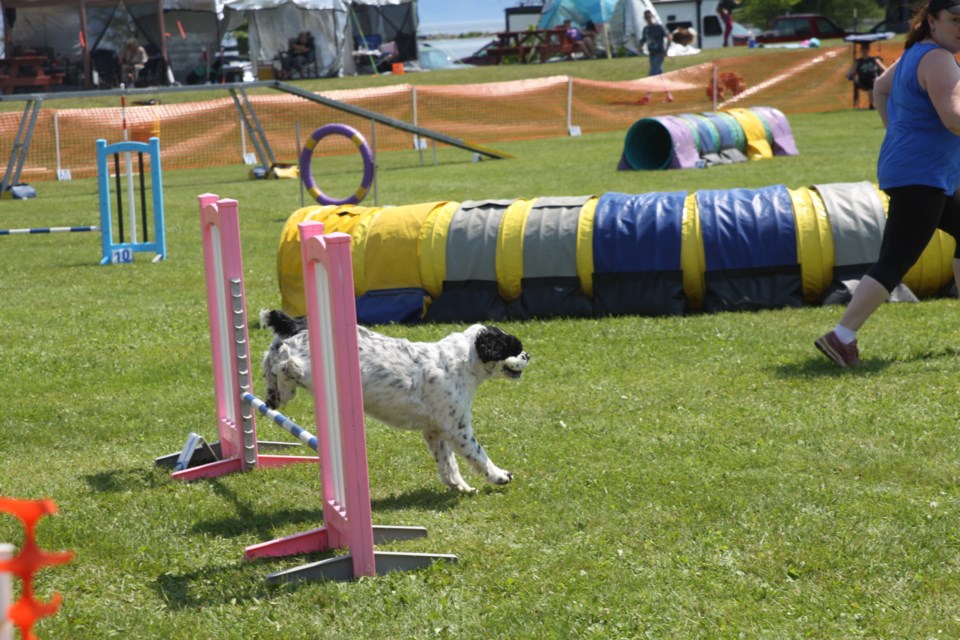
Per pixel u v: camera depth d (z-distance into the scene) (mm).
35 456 5953
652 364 7523
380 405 4949
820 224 9062
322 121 30312
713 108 32531
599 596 3871
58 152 25578
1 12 35500
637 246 9109
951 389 6434
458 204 9812
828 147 22891
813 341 7906
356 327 4043
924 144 6734
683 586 3943
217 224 5469
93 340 8914
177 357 8258
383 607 3857
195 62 38375
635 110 32844
